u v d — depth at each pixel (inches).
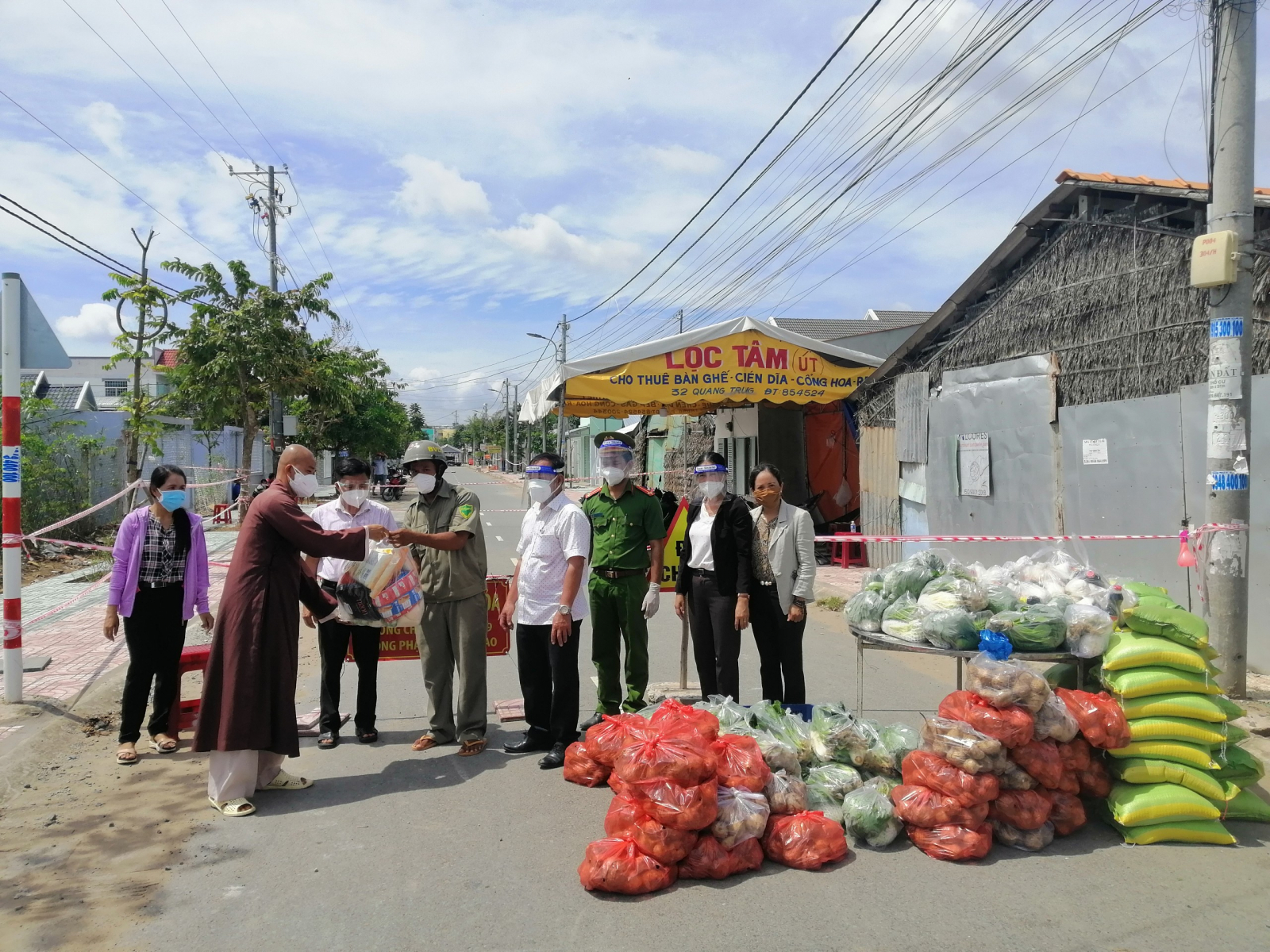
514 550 672.4
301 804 184.4
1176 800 160.7
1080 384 343.3
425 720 244.5
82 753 219.3
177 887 148.2
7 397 247.9
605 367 501.7
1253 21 231.5
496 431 3479.3
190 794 191.2
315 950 128.0
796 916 136.0
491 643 255.1
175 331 683.4
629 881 142.5
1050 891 143.6
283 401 928.9
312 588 208.5
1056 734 159.8
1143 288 312.2
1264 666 264.1
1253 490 265.1
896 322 1209.4
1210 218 238.1
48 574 540.4
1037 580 192.1
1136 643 169.3
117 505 745.0
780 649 214.5
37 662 297.7
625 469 221.6
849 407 581.6
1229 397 236.1
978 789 154.8
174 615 218.4
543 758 209.2
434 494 218.1
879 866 153.5
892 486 491.8
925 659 307.4
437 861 157.0
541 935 131.3
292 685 187.5
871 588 203.2
